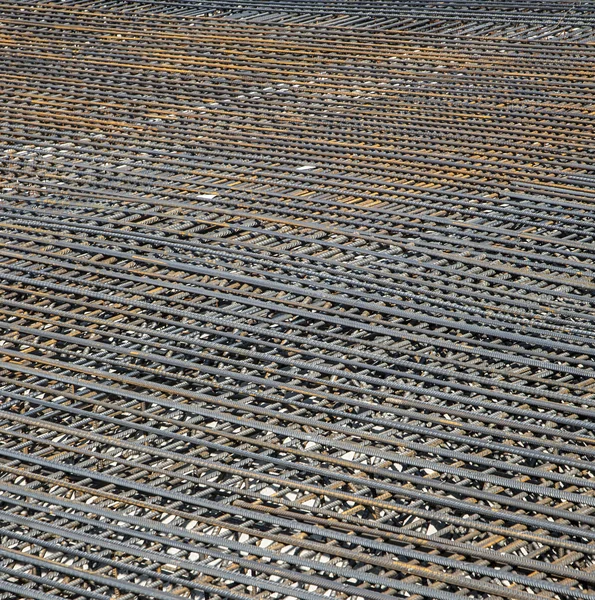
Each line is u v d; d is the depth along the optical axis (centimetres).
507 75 1496
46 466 839
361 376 915
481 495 790
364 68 1562
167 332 996
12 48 1705
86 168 1300
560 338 948
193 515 785
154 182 1252
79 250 1121
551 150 1273
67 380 926
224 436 855
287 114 1424
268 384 911
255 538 780
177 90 1517
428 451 830
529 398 880
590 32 1628
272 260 1086
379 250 1103
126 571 762
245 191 1221
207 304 1023
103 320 1007
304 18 1797
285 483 807
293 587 751
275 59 1612
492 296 1015
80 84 1552
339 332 992
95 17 1831
